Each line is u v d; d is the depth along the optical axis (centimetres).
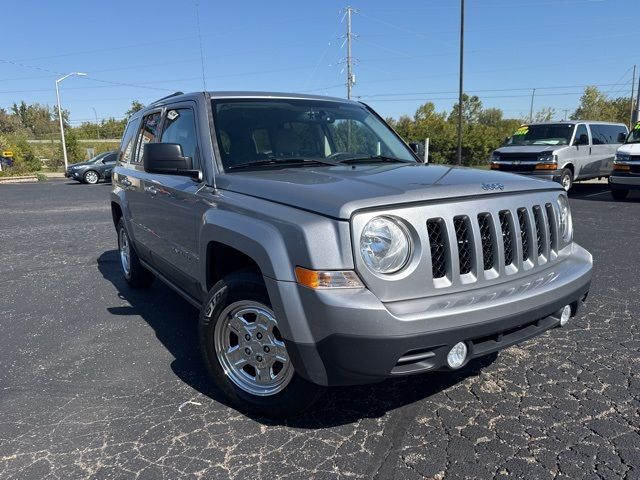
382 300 251
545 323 300
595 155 1544
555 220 323
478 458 269
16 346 425
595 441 282
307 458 271
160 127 456
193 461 271
